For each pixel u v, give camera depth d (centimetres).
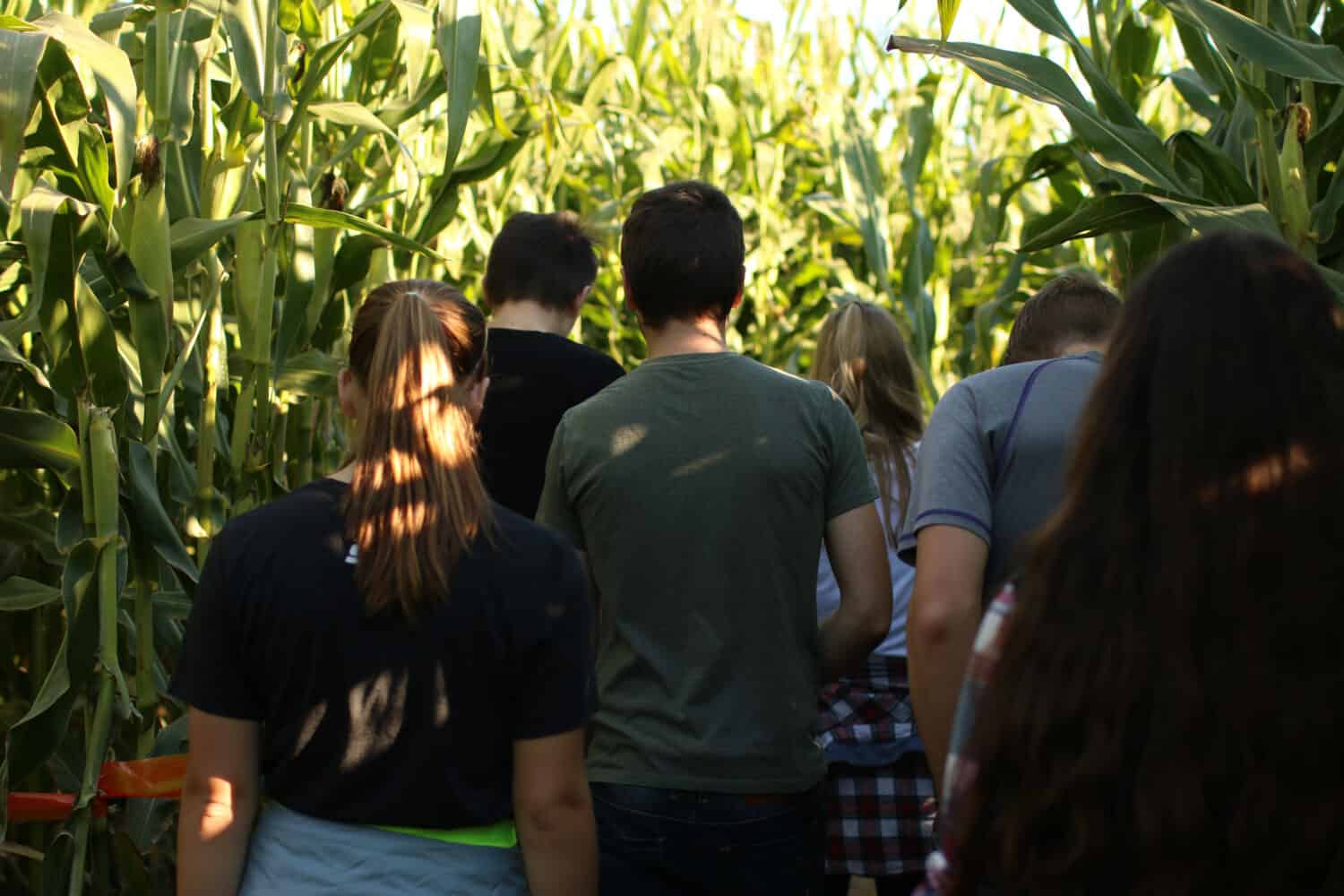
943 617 157
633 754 177
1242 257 94
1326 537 87
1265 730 84
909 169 544
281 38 250
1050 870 89
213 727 139
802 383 187
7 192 194
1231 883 85
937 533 162
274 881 138
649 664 178
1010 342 195
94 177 234
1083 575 93
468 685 138
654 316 190
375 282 311
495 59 351
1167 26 544
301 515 140
